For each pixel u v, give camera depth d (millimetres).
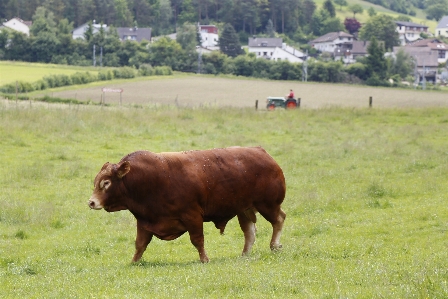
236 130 70812
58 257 28984
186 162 26016
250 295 19531
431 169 49031
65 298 20172
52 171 47938
